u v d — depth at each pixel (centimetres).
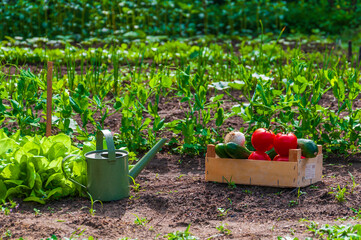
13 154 380
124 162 379
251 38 990
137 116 443
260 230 350
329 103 535
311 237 343
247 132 438
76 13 1112
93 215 362
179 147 449
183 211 368
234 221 360
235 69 621
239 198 380
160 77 448
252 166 391
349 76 447
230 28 1101
